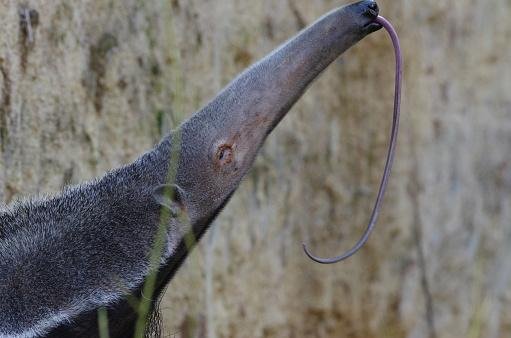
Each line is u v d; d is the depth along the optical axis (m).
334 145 17.84
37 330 8.92
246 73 9.34
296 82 9.21
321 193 17.69
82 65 13.53
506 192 20.95
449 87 19.94
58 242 9.12
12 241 9.17
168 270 9.40
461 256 20.17
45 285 9.02
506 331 20.84
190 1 15.17
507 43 20.95
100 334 9.09
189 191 9.25
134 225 9.18
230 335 16.05
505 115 20.86
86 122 13.55
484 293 20.59
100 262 9.09
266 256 16.77
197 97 15.19
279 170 17.03
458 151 20.14
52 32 13.16
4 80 12.62
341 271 18.03
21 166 12.76
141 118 14.19
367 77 18.20
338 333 18.06
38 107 12.99
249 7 16.17
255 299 16.55
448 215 19.95
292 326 17.30
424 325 19.45
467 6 20.27
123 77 14.02
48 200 9.46
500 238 20.83
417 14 19.22
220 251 15.90
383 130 18.42
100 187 9.34
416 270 19.28
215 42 15.56
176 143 9.20
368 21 9.20
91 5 13.66
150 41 14.35
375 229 18.56
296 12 16.84
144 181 9.28
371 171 18.34
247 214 16.45
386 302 18.75
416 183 19.30
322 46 9.16
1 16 12.59
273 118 9.27
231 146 9.26
